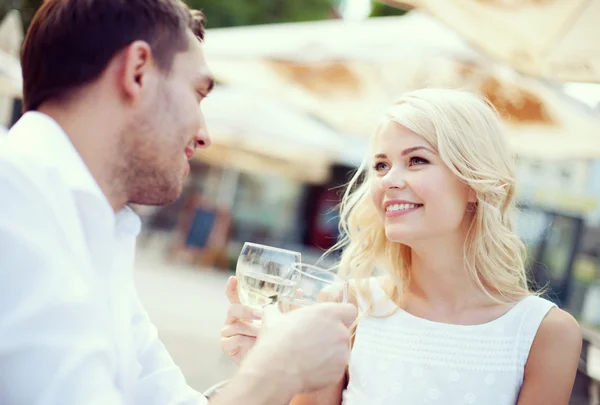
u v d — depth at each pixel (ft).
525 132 14.57
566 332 5.39
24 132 3.30
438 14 7.92
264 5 43.16
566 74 8.18
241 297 5.22
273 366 3.33
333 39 14.57
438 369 5.50
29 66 3.50
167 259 35.58
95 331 2.94
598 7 7.45
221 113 26.78
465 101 5.69
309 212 42.39
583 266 29.91
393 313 5.83
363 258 6.17
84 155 3.44
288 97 16.83
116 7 3.43
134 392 4.38
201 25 3.89
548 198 29.58
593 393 9.47
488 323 5.58
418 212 5.47
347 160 30.63
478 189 5.42
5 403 2.81
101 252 3.42
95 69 3.41
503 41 8.14
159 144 3.58
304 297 4.33
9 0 21.80
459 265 5.72
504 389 5.38
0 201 2.88
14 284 2.82
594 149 14.79
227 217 36.37
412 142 5.48
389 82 14.56
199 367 13.87
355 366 5.69
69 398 2.78
